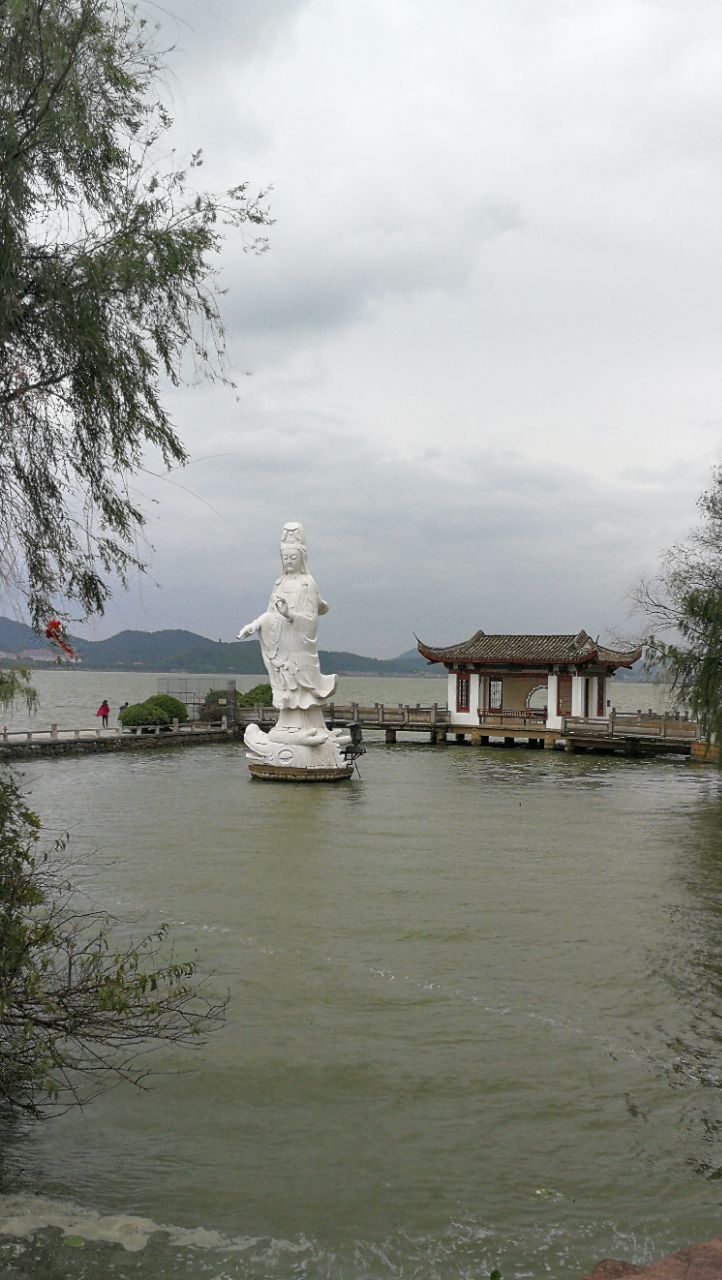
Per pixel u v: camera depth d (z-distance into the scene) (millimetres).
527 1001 14141
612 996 14398
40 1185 9094
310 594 40469
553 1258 8086
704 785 39656
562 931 17750
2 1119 10344
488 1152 9883
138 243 8125
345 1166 9570
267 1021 13180
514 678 59719
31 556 8820
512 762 48750
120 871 22141
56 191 8211
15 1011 8688
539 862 23906
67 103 7723
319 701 40875
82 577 9031
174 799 34219
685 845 26359
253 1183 9227
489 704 59719
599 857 24609
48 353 8344
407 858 24156
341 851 24969
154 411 8703
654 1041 12766
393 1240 8312
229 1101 10898
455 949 16562
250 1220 8586
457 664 59688
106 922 16656
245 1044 12391
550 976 15250
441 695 178750
